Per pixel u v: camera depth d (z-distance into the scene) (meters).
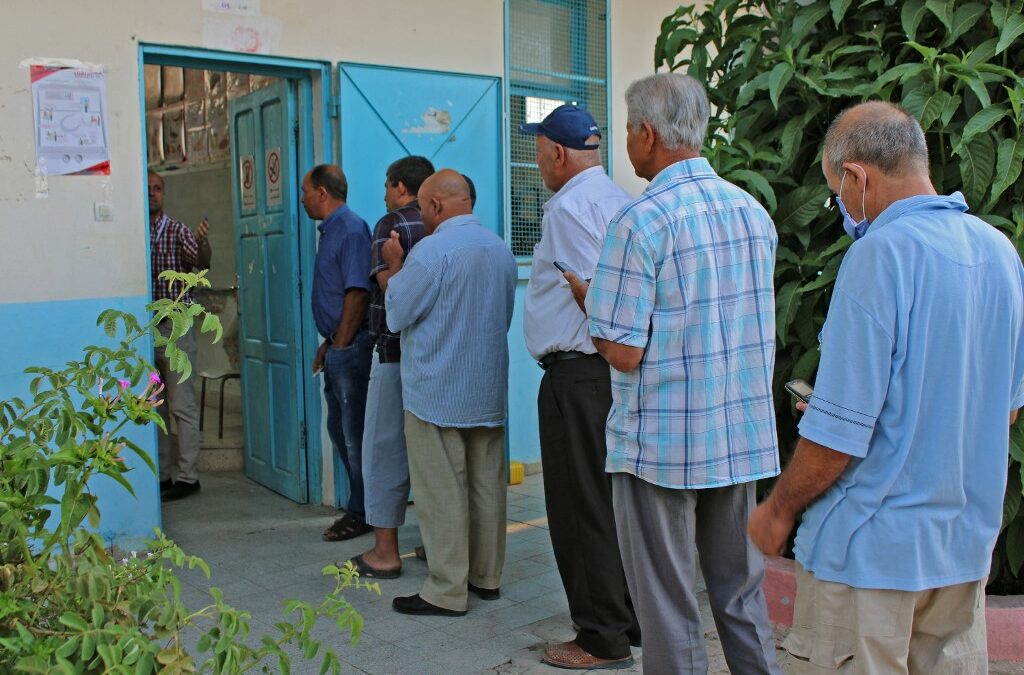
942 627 2.00
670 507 2.51
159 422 1.86
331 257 4.54
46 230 4.11
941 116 3.22
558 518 3.29
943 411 1.86
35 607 1.68
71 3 4.11
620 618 3.26
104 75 4.21
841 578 1.94
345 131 4.97
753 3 4.05
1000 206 3.36
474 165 5.56
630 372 2.49
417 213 4.23
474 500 3.87
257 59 4.67
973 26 3.46
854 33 3.69
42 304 4.11
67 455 1.73
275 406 5.50
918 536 1.87
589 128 3.26
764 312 2.55
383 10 5.09
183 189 7.61
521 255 5.86
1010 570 3.54
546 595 3.99
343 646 3.46
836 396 1.87
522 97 5.83
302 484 5.30
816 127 3.76
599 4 6.16
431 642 3.50
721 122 4.02
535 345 3.26
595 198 3.17
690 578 2.54
